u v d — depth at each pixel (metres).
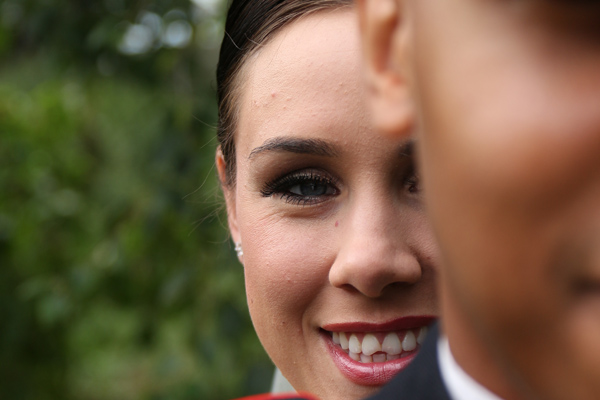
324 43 1.24
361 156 1.19
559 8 0.40
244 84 1.40
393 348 1.24
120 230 3.20
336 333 1.29
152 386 3.46
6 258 3.95
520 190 0.40
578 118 0.39
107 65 3.26
